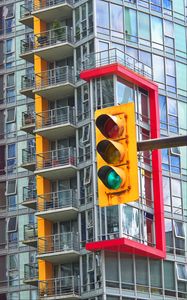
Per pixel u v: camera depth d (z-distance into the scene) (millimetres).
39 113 57594
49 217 54688
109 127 12008
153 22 60344
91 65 56031
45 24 60812
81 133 55500
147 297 52062
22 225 63156
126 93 54812
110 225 51156
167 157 57000
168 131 57531
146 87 56688
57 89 57312
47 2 60125
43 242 54188
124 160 11922
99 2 57844
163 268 53688
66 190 54969
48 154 56562
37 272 59344
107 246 50562
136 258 52469
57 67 59062
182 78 60594
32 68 66938
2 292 61969
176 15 62312
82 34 57812
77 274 53406
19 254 62438
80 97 56375
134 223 52125
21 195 64062
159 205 54656
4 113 67188
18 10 69500
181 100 59719
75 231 54219
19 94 66938
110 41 57094
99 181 11992
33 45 62531
